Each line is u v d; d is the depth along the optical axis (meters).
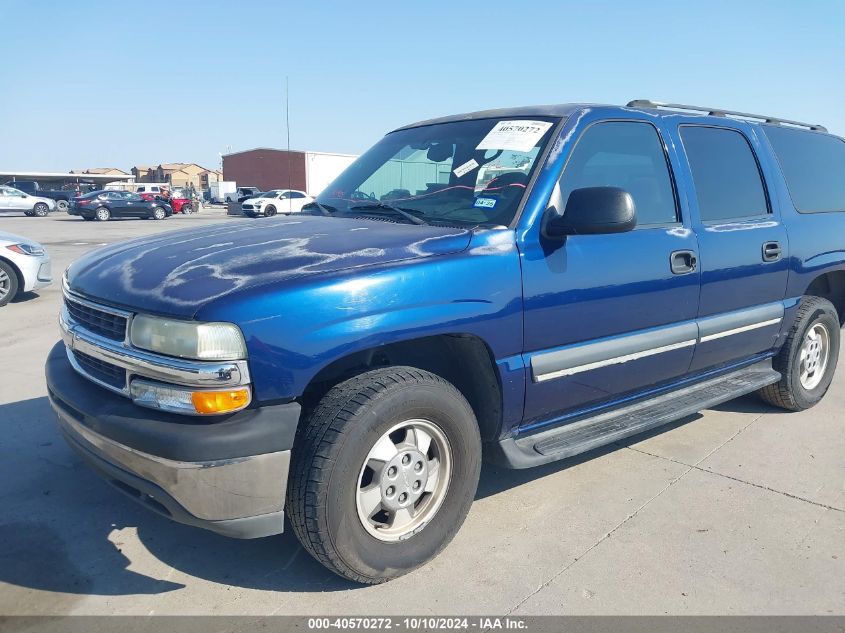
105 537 3.18
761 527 3.34
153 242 3.21
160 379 2.48
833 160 5.21
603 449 4.29
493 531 3.27
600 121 3.54
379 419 2.63
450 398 2.86
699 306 3.86
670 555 3.08
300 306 2.47
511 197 3.19
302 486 2.56
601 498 3.62
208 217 35.62
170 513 2.51
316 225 3.32
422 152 3.81
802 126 5.19
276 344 2.43
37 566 2.94
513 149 3.40
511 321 3.00
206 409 2.39
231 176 52.66
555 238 3.14
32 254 9.41
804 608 2.72
